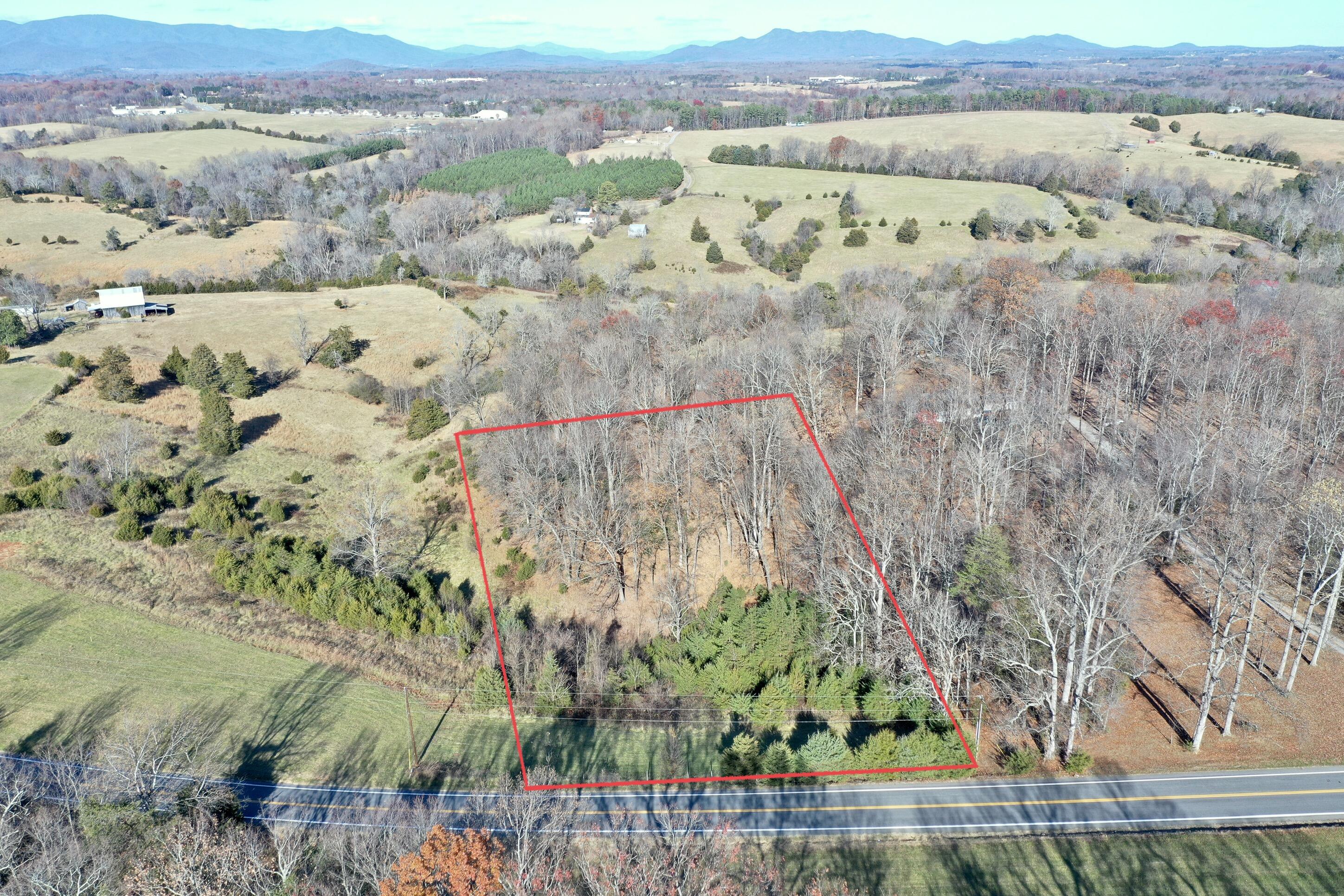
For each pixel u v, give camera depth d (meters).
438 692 64.56
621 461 83.19
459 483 87.88
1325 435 80.44
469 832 44.38
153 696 61.06
